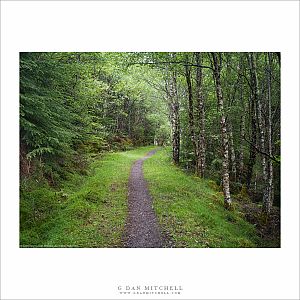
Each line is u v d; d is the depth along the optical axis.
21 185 12.55
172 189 16.59
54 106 14.62
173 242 9.95
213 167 26.02
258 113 16.69
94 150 30.73
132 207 13.66
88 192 14.59
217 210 14.41
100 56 18.75
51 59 13.98
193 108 25.22
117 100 41.78
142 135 58.12
